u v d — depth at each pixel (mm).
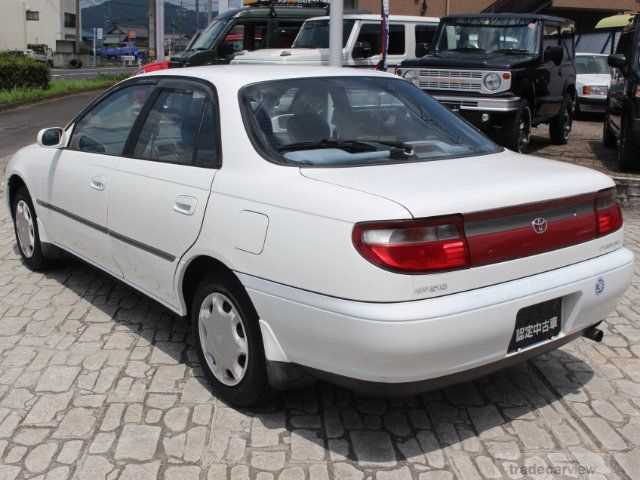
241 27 16359
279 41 16516
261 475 3383
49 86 28875
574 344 4922
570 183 3701
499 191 3406
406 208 3174
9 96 24156
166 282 4316
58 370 4418
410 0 30203
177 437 3688
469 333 3240
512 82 10602
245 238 3635
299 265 3367
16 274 6250
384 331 3115
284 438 3695
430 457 3551
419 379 3252
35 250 6148
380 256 3143
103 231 4930
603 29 21469
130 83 5074
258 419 3873
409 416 3943
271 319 3523
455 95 10836
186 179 4117
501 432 3789
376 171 3666
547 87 12031
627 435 3777
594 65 19438
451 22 12336
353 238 3193
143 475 3375
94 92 30844
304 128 4035
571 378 4422
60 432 3727
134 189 4523
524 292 3416
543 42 11773
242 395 3857
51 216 5707
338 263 3227
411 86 4832
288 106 4117
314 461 3500
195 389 4199
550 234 3568
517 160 4152
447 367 3270
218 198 3850
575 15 27984
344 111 4270
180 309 4293
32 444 3617
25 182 6016
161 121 4578
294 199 3480
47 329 5043
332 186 3434
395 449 3617
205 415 3906
